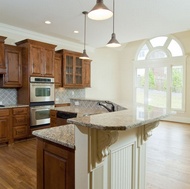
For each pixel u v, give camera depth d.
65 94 5.98
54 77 4.94
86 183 1.21
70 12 3.64
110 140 1.22
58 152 1.40
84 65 6.10
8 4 3.30
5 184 2.40
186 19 3.89
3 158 3.28
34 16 3.86
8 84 4.18
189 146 4.01
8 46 4.16
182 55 6.68
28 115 4.31
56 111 3.53
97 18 2.20
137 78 7.98
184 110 6.70
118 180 1.54
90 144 1.20
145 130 1.84
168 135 4.92
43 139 1.53
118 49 8.16
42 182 1.54
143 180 1.90
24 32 4.80
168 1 3.12
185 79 6.65
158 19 3.90
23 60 4.41
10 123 4.00
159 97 7.34
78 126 1.22
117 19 3.91
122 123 1.11
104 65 7.57
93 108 3.73
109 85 7.86
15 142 4.20
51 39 5.46
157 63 7.33
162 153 3.60
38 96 4.50
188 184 2.45
